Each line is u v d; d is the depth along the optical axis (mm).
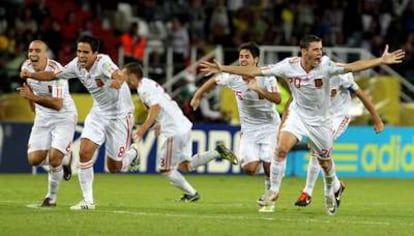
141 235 28422
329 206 35656
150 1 76188
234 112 65688
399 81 70125
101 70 35375
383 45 78312
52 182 36844
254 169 39406
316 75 33656
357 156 64375
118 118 36938
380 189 54062
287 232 29453
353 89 37938
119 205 39219
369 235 29234
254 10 76875
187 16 76000
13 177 56625
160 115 42469
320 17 78750
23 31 69125
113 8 75875
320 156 34969
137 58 68000
